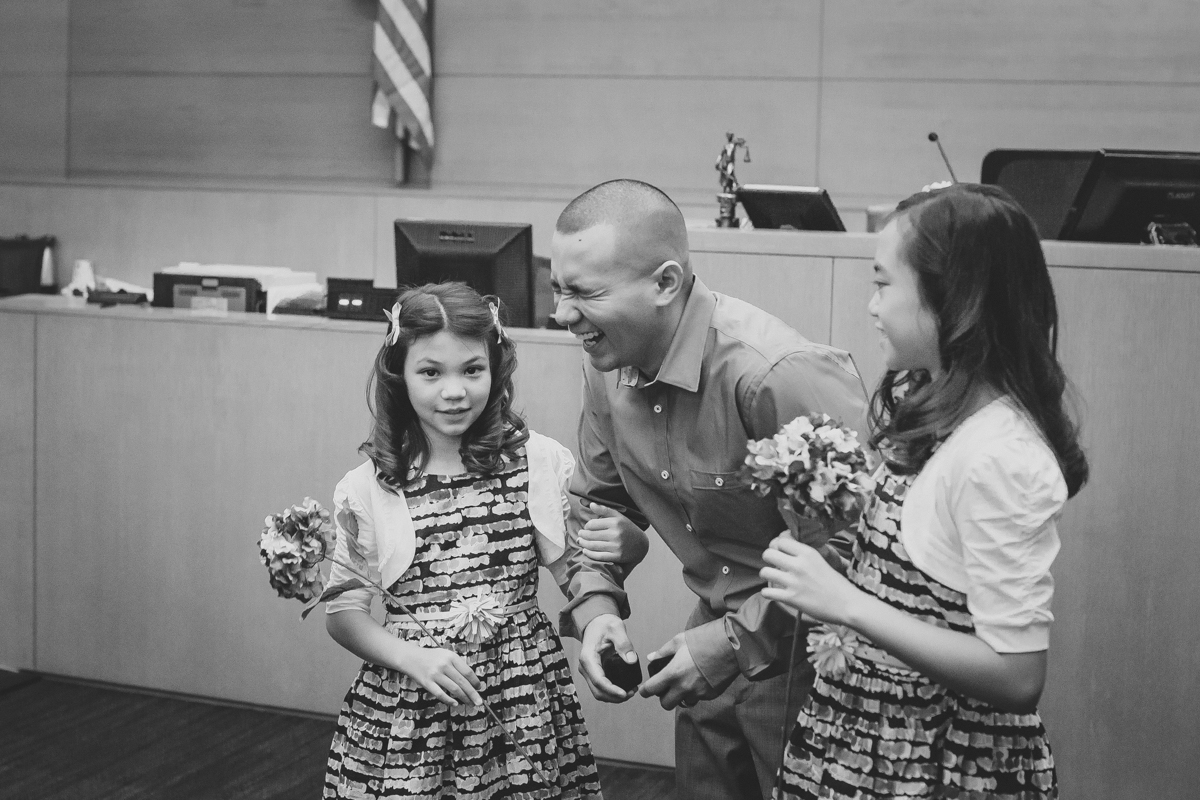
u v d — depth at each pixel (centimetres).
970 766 158
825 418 162
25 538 419
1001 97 528
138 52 631
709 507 206
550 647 222
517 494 220
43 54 643
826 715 167
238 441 393
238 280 450
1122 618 311
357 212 579
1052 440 157
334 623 214
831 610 156
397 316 213
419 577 214
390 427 217
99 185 609
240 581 397
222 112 622
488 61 581
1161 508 308
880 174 542
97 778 350
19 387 415
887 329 161
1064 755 316
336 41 605
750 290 331
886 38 536
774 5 546
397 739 209
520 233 371
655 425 208
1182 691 309
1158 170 336
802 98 546
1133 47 516
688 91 559
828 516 156
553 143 577
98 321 405
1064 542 314
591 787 225
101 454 409
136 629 410
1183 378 305
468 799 210
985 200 157
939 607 157
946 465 155
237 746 373
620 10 563
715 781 223
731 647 194
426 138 580
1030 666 149
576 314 195
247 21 616
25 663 423
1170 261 304
